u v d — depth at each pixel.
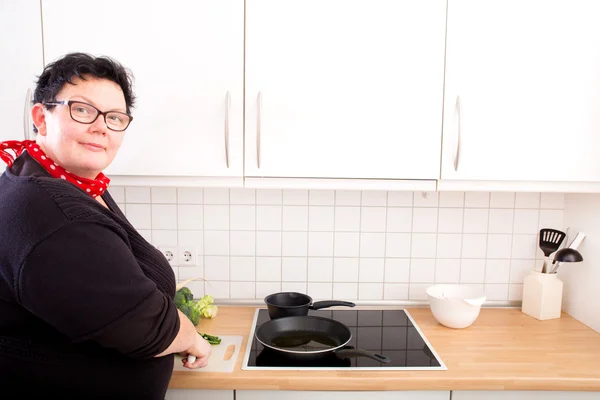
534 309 1.59
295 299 1.57
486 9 1.25
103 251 0.76
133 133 1.26
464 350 1.30
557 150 1.30
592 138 1.30
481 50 1.26
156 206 1.65
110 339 0.76
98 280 0.74
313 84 1.26
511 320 1.56
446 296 1.61
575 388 1.14
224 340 1.35
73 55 0.86
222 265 1.68
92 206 0.82
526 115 1.28
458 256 1.69
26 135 1.24
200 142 1.27
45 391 0.84
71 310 0.72
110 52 1.24
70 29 1.23
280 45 1.25
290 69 1.26
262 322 1.51
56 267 0.71
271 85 1.26
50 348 0.82
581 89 1.28
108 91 0.88
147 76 1.25
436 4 1.25
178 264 1.67
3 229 0.73
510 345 1.34
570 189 1.33
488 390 1.15
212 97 1.26
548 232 1.62
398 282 1.70
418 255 1.69
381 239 1.68
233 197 1.65
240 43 1.25
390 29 1.25
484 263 1.69
